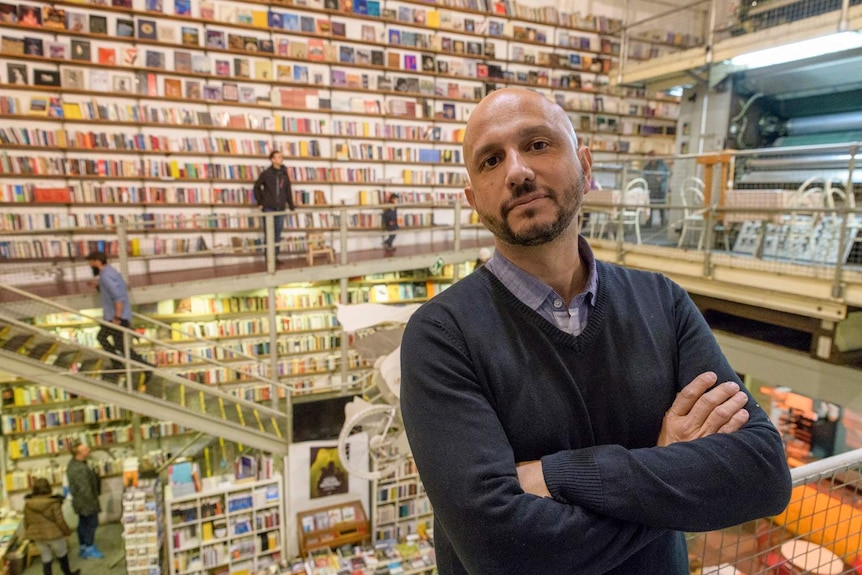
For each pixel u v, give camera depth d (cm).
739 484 83
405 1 844
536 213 92
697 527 81
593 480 81
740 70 583
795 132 600
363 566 578
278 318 783
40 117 661
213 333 751
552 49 966
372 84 838
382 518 642
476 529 80
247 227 779
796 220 435
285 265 718
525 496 81
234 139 769
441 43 876
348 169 837
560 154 95
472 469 82
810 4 508
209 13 727
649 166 762
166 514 564
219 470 642
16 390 654
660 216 735
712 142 626
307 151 805
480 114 99
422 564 588
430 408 89
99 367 545
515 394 91
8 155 654
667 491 80
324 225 829
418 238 911
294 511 616
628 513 79
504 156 95
